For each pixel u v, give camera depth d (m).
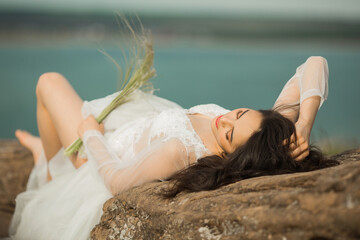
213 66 28.88
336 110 16.23
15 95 17.61
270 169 2.22
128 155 2.72
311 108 2.59
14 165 4.08
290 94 2.84
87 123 2.95
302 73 2.86
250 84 21.11
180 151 2.43
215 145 2.57
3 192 3.93
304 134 2.37
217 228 1.76
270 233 1.58
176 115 2.70
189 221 1.84
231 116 2.42
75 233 2.48
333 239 1.41
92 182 2.70
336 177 1.60
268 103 16.45
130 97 3.12
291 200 1.60
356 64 30.55
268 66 29.77
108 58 3.21
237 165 2.24
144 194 2.21
